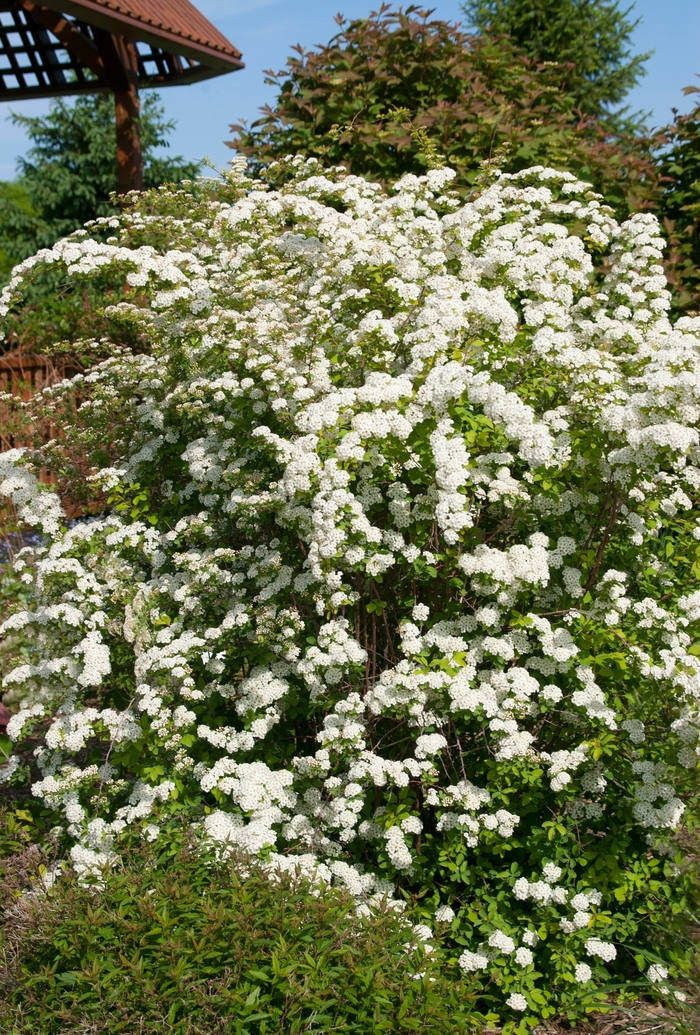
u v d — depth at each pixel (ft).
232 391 13.84
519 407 11.69
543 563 11.59
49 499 15.51
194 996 8.88
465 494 12.14
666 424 10.99
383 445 11.84
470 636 12.65
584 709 11.55
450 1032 8.95
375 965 9.21
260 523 13.89
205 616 14.03
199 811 12.37
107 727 12.72
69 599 14.23
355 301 13.85
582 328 14.46
